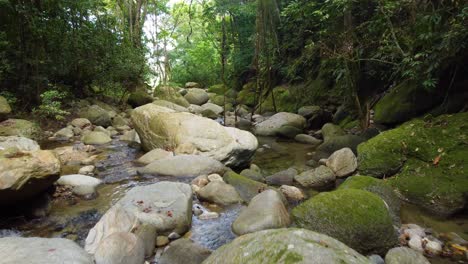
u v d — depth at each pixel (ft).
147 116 21.06
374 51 22.93
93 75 36.17
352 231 9.32
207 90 63.00
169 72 57.41
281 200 11.48
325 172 15.76
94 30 35.32
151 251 9.32
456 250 9.53
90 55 34.24
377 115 22.63
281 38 38.81
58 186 13.44
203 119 19.70
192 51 72.95
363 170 15.60
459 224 11.27
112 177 15.93
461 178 12.51
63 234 10.18
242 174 16.48
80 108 31.22
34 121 24.86
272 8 35.53
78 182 13.84
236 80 53.16
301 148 24.12
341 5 22.08
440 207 12.14
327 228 9.55
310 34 34.01
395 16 19.39
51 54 29.25
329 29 25.95
